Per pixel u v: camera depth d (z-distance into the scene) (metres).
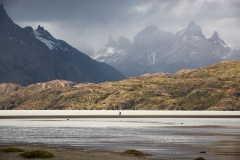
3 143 92.38
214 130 143.12
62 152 70.44
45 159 60.28
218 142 97.94
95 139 104.44
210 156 71.31
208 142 97.88
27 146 84.69
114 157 64.81
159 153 75.31
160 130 141.75
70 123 190.00
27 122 197.38
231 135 120.19
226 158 68.56
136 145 90.12
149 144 92.56
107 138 107.69
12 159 59.19
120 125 174.62
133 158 64.88
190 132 132.62
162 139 105.69
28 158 60.72
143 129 147.25
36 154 61.97
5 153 66.00
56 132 128.12
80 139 104.00
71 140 101.12
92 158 62.62
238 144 93.31
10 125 168.25
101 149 81.25
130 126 167.25
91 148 83.06
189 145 90.81
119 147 85.50
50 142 95.44
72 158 61.88
